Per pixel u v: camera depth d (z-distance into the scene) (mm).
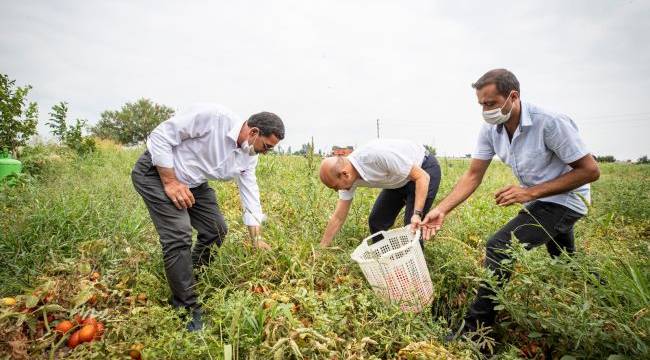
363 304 2615
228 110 2988
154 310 2500
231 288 2904
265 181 6426
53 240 3488
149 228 4156
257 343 2246
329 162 3264
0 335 2242
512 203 2629
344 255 3525
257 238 3426
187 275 2775
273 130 2959
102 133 51188
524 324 2570
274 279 3166
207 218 3219
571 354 2312
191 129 2812
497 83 2629
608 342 2182
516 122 2789
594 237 4039
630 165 24250
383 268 2875
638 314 2072
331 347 2277
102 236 3621
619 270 2277
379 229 3990
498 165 15188
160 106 55781
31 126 8711
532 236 2754
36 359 2273
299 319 2566
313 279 3055
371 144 3373
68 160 8898
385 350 2395
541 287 2400
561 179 2592
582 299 2291
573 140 2572
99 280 3002
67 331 2408
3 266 3170
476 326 2791
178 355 2121
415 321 2658
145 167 2805
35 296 2525
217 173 3035
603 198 7082
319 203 4582
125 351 2203
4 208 4348
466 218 4855
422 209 3283
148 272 3125
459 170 10328
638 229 5234
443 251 3594
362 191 5219
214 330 2426
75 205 4094
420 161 3596
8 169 6680
